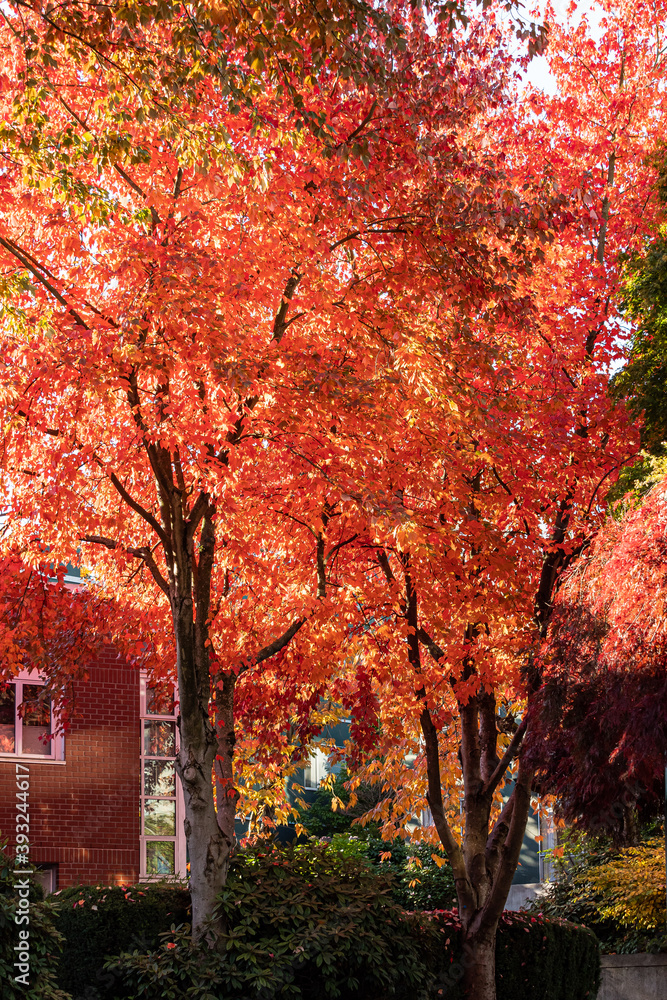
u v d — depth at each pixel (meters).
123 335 9.48
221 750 12.68
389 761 16.30
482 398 11.58
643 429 12.41
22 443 10.56
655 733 9.43
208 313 9.46
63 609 13.32
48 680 14.27
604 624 10.78
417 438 11.52
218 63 8.85
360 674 13.56
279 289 10.88
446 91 10.59
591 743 10.65
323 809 25.83
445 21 10.39
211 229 10.38
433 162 10.60
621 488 12.27
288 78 9.08
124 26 8.73
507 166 12.16
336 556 12.89
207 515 11.72
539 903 22.05
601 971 18.17
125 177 9.97
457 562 12.06
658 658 9.77
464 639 12.90
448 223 10.95
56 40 9.09
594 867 20.25
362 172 10.62
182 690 11.38
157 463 11.18
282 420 10.42
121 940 11.50
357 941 11.41
